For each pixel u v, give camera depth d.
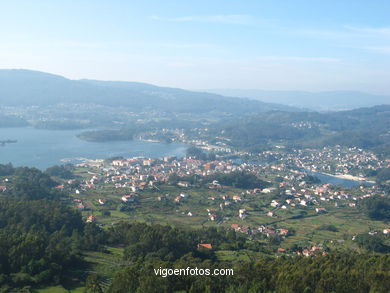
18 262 182.12
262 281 161.50
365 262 179.75
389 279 152.75
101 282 183.50
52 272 181.88
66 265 195.75
